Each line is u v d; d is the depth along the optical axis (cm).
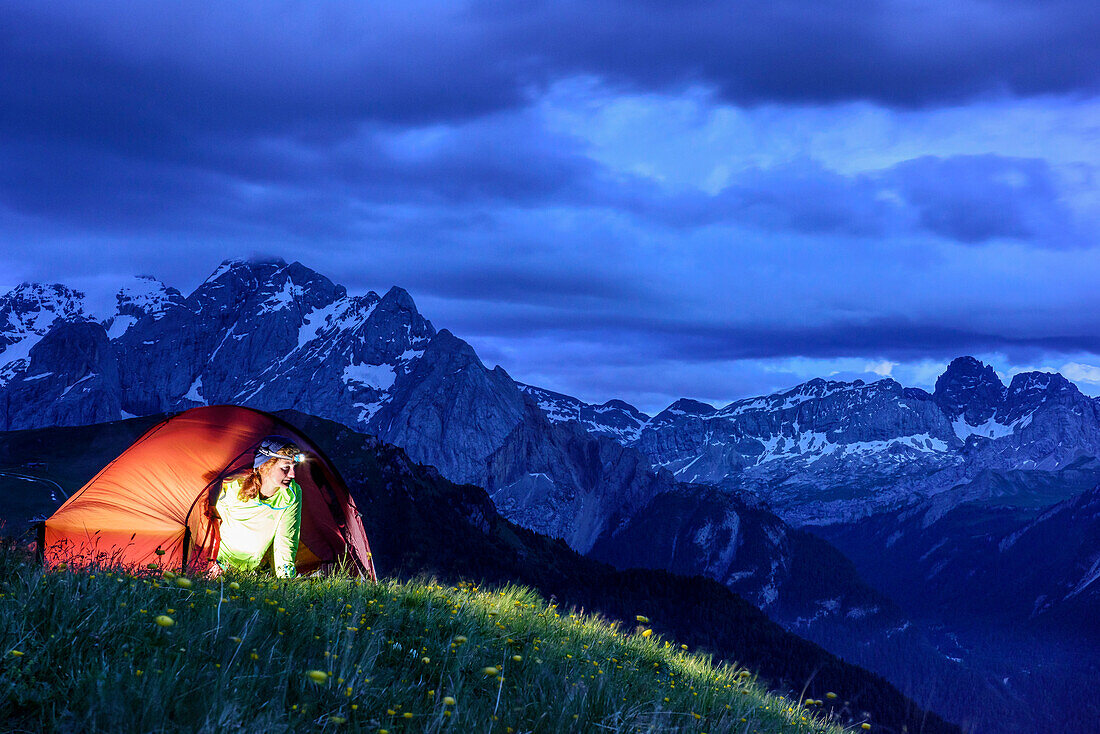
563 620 1123
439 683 677
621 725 640
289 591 911
